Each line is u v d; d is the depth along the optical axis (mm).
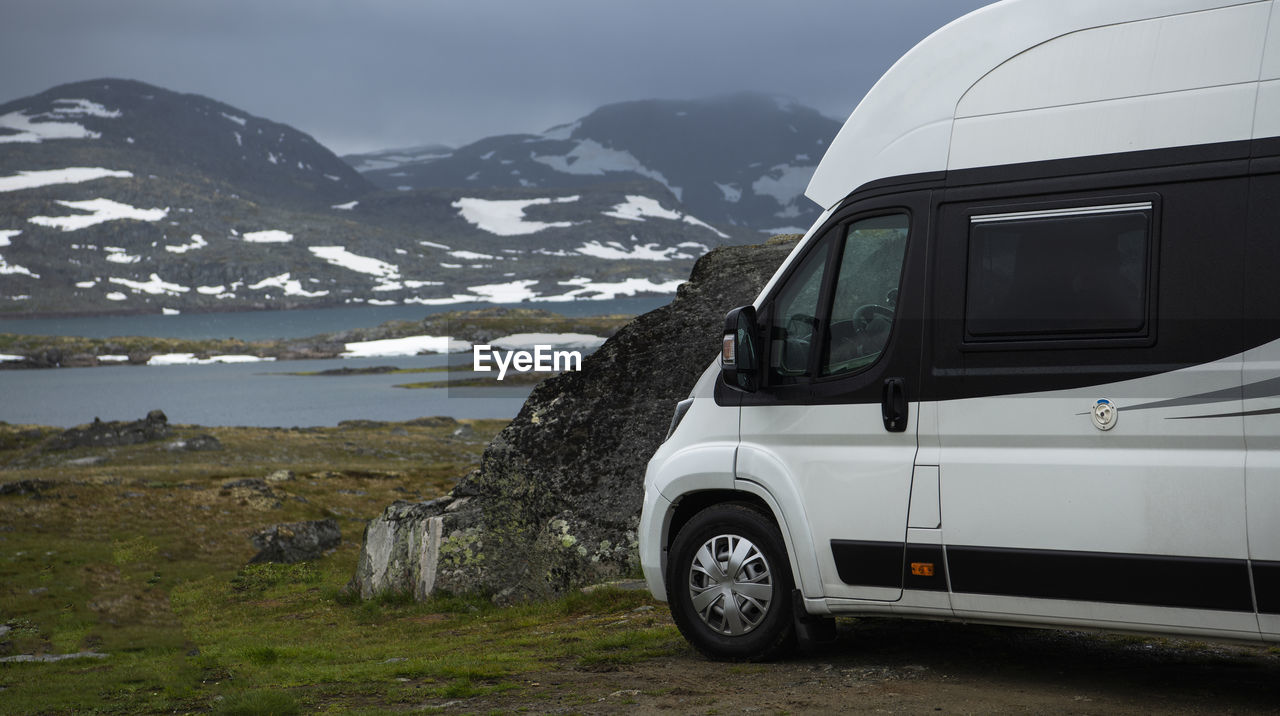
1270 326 5488
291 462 76750
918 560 6453
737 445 7203
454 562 16375
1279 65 5605
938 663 6977
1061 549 5988
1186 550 5656
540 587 15430
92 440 83688
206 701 7898
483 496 16766
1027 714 5637
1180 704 5734
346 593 20469
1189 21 5879
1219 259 5633
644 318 16859
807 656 7367
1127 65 6027
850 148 7012
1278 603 5453
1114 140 6000
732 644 7242
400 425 104125
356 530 43156
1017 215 6246
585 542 15414
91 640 16781
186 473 58438
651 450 15891
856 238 6934
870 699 6078
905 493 6508
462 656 9555
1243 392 5527
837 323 6922
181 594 26500
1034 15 6363
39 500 44656
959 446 6363
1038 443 6109
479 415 132500
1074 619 6020
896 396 6559
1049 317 6094
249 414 141000
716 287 16766
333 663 10398
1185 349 5691
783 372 7145
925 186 6602
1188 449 5691
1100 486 5879
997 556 6180
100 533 39281
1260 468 5477
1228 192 5648
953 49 6625
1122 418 5836
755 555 7172
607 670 7551
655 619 10594
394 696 7207
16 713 8055
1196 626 5684
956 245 6434
